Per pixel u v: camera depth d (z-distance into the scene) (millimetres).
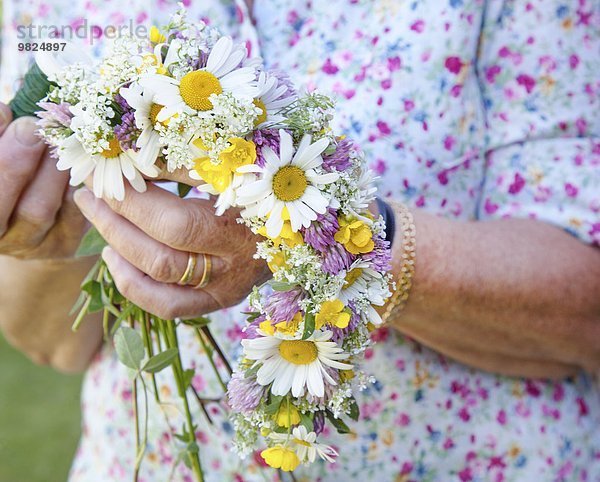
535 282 700
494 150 756
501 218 746
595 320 729
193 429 691
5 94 801
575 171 734
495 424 771
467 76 746
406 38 736
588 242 729
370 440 750
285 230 566
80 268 770
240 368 598
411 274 673
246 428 613
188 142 564
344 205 574
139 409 789
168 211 616
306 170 564
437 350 742
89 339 827
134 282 645
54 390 2045
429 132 739
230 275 644
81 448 877
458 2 734
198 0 763
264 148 562
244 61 582
